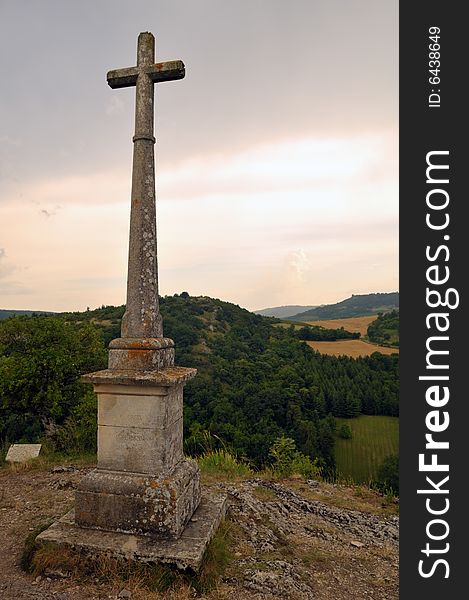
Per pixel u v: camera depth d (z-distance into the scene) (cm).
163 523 389
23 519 483
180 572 358
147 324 430
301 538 485
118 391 412
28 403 1331
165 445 409
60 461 727
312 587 381
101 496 402
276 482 705
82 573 360
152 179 446
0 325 1380
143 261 435
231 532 461
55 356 1314
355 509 607
